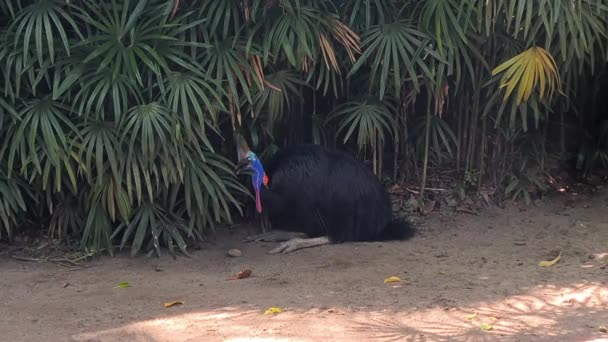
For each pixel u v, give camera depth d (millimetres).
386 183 7047
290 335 4285
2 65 5520
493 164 7074
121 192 5652
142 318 4668
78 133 5504
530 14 5762
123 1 5656
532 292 4977
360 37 6059
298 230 6312
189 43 5625
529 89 6047
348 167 6191
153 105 5516
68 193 6043
